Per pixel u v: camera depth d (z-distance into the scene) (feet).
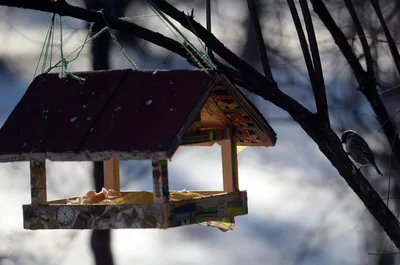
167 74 27.20
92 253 58.80
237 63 27.84
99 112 26.73
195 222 26.53
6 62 75.66
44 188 26.94
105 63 56.65
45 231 63.98
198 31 27.09
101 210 25.84
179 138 25.00
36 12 65.26
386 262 54.29
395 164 49.70
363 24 46.65
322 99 28.27
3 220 65.67
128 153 24.94
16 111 27.99
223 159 29.37
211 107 28.45
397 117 40.22
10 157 26.53
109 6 56.80
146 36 27.22
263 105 73.56
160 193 25.11
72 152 25.62
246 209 29.25
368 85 32.81
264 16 63.31
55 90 28.27
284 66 62.39
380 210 28.68
